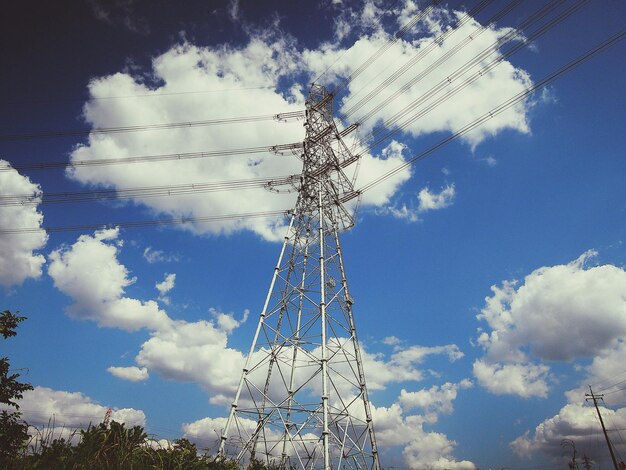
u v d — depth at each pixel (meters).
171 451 14.08
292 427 23.58
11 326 16.83
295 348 28.38
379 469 23.69
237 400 23.94
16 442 14.18
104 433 12.98
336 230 32.34
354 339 27.64
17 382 16.23
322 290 27.25
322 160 35.38
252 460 20.62
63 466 11.09
